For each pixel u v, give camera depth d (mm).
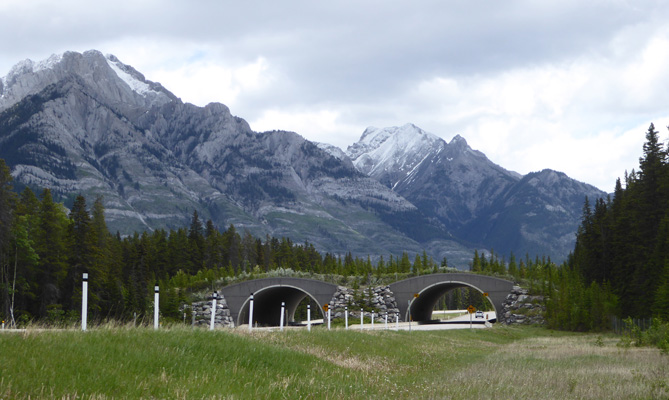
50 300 75812
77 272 80562
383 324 84562
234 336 21828
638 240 80562
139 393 13516
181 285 101938
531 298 89188
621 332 70000
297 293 113375
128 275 114125
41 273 78062
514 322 87750
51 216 78438
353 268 123438
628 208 88625
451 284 95312
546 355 38969
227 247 160125
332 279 98875
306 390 16641
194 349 18438
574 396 19297
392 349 32906
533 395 19156
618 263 86000
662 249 72500
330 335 31250
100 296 83750
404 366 26953
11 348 14445
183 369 16172
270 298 107438
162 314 89625
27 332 16203
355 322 91750
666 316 59938
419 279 94375
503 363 31250
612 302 81375
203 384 15078
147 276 118125
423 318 114375
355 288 94688
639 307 76000
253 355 19719
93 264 82750
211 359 18141
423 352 34969
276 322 120438
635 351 41188
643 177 86500
